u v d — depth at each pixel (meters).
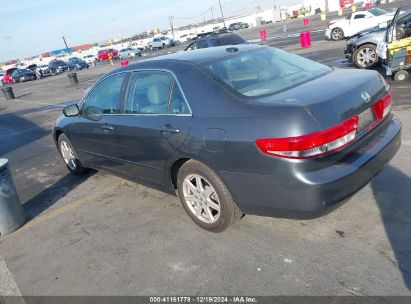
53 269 3.62
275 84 3.46
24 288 3.41
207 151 3.26
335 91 3.07
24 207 5.21
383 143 3.30
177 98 3.62
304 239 3.39
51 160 7.38
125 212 4.51
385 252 3.05
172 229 3.95
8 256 3.99
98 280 3.34
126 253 3.67
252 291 2.90
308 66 3.97
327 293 2.75
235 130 3.06
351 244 3.22
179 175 3.76
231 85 3.37
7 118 14.37
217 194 3.44
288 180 2.85
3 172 4.36
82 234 4.18
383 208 3.64
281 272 3.04
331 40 20.48
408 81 8.45
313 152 2.78
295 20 61.06
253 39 33.97
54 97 19.09
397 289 2.67
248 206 3.23
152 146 3.87
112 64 41.34
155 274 3.29
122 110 4.37
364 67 10.70
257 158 2.95
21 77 41.06
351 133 2.98
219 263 3.28
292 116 2.80
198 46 15.10
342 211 3.71
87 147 5.23
